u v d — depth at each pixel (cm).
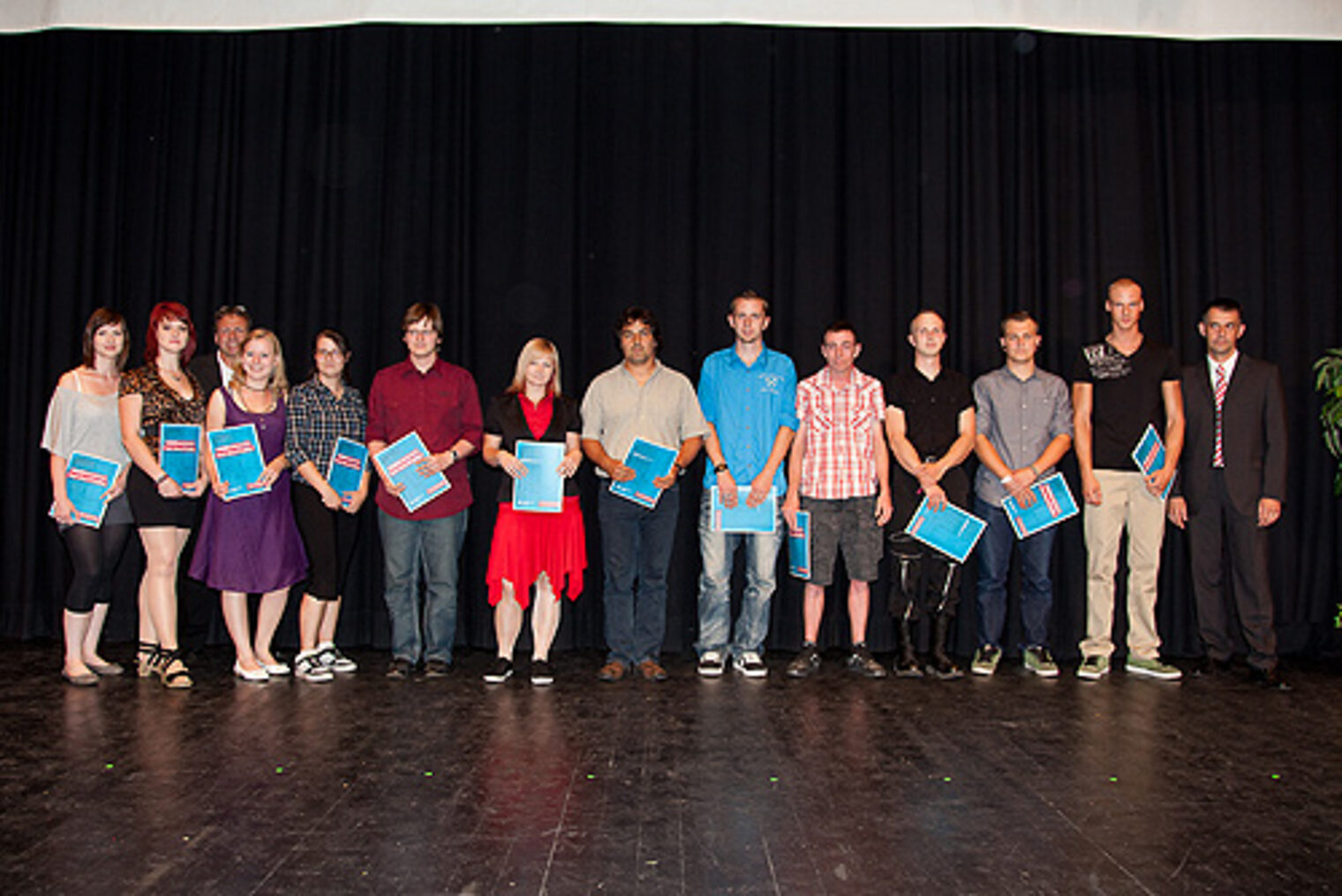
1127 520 389
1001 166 437
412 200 436
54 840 198
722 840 202
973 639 426
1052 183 437
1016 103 439
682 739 279
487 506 426
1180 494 391
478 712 309
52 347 444
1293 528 431
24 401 445
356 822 210
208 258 443
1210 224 438
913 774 248
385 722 294
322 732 282
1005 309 436
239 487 342
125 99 447
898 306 434
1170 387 384
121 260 446
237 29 430
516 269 432
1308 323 437
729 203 433
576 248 433
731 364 378
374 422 367
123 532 354
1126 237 438
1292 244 437
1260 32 427
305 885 178
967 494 375
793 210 435
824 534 372
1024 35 439
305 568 363
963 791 235
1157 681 368
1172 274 437
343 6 428
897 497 378
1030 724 300
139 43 447
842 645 427
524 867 187
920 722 301
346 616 425
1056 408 380
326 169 441
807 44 439
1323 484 432
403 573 361
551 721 297
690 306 431
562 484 353
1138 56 442
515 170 435
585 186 435
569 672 374
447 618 366
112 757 256
